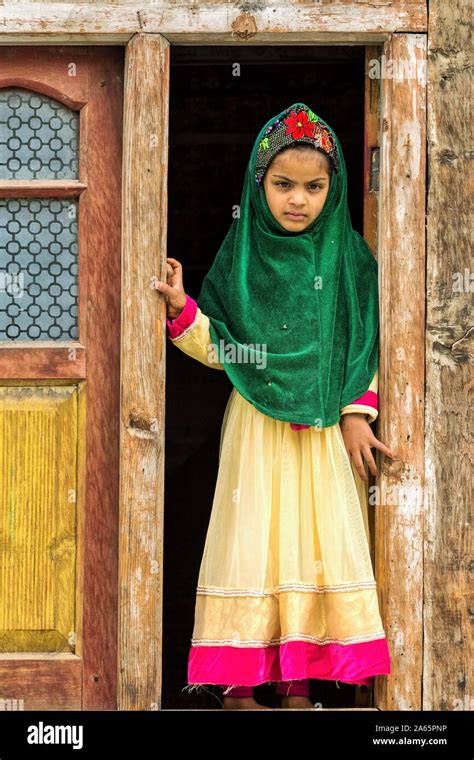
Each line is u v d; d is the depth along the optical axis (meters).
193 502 5.50
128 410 3.30
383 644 3.25
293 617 3.26
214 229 5.85
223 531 3.39
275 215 3.42
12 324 3.44
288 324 3.39
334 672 3.24
